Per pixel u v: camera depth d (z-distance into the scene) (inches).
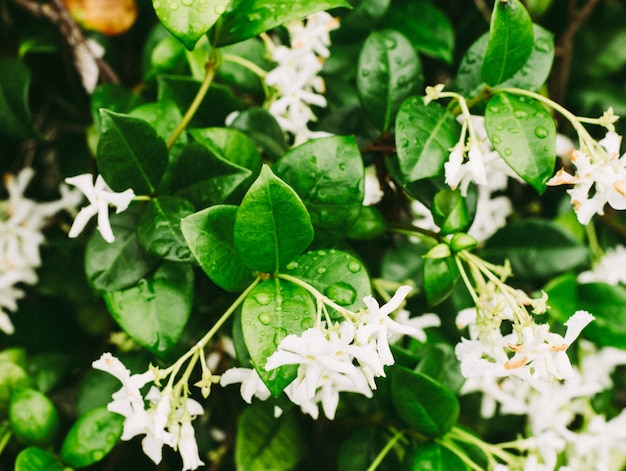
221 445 21.3
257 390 16.1
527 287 20.8
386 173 17.8
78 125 22.0
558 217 22.2
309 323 14.9
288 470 19.1
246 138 17.1
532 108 15.9
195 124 18.4
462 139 15.6
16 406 17.6
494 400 21.4
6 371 18.7
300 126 18.4
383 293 18.8
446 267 16.3
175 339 16.5
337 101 19.8
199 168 16.5
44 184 23.1
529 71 16.8
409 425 17.6
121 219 16.8
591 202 15.5
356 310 15.2
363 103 17.5
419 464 17.3
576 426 22.7
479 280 16.3
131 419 15.6
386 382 17.8
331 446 20.3
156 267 16.7
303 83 18.4
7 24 21.1
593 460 20.4
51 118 22.1
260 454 19.1
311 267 15.6
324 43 18.8
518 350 15.4
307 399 15.1
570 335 15.5
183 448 15.5
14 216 21.1
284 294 15.1
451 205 16.7
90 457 17.3
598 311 19.2
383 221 17.2
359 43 20.2
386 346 14.8
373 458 18.6
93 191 16.1
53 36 20.9
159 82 18.2
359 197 16.1
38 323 21.8
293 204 14.9
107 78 20.7
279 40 19.5
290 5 16.2
